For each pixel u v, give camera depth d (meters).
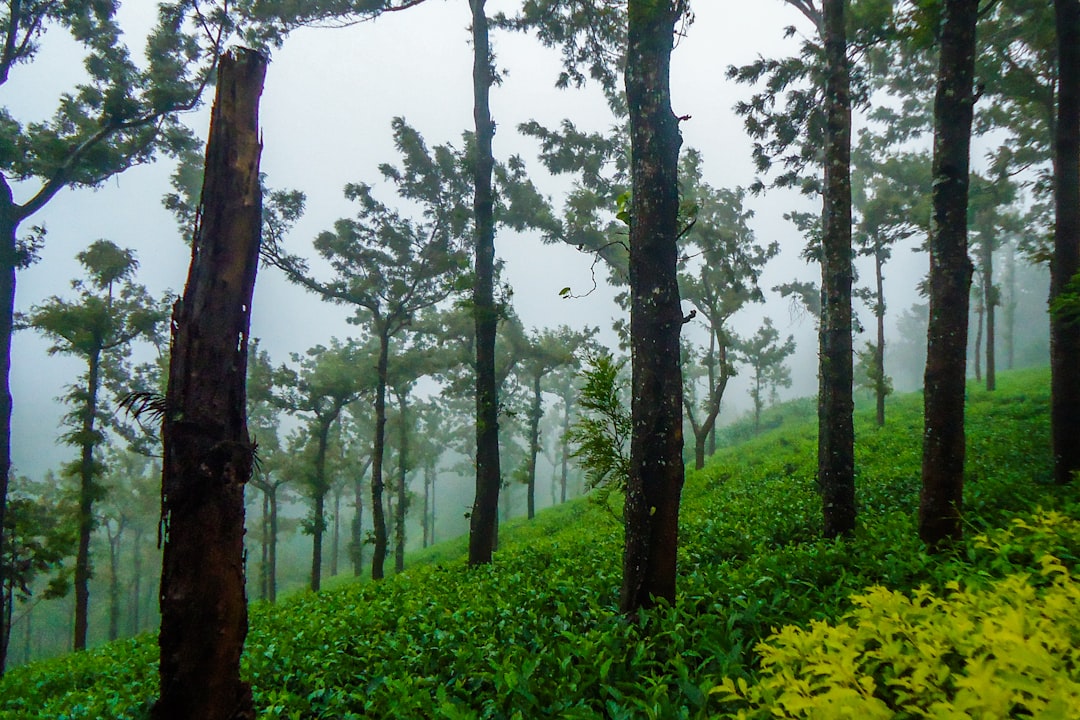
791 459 20.02
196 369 3.38
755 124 15.38
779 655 3.21
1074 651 2.66
